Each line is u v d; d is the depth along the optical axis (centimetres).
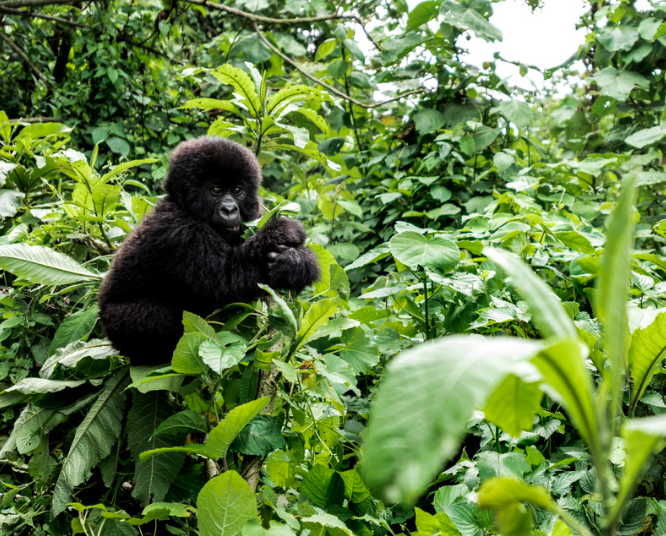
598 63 661
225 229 349
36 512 294
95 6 764
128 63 782
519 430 108
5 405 307
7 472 383
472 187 609
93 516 275
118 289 320
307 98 358
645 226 511
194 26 964
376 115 787
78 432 284
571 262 348
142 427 281
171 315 321
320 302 249
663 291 322
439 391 74
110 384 302
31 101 807
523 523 108
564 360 84
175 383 268
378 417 76
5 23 746
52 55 811
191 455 286
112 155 741
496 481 104
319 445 316
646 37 604
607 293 88
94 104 746
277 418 285
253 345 275
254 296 329
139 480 266
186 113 794
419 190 625
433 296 350
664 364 304
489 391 73
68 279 321
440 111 670
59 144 462
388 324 379
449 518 231
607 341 89
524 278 97
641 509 245
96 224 403
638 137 550
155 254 321
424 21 636
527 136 701
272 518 244
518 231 364
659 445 90
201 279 324
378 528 283
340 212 634
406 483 70
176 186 346
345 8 784
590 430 90
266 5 675
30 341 412
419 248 323
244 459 275
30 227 444
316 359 299
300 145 356
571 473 261
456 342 81
